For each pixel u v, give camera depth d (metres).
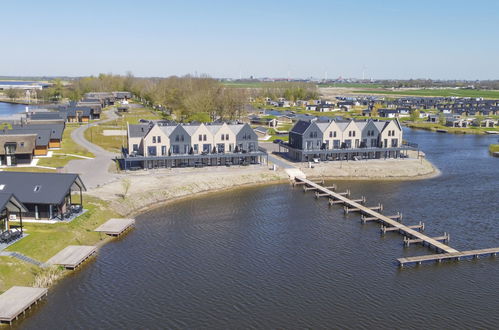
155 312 49.41
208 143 114.62
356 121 129.88
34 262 58.12
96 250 65.12
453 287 56.72
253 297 52.94
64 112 190.38
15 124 150.00
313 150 122.31
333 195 95.50
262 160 123.25
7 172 73.94
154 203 88.75
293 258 64.25
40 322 47.09
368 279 58.31
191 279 57.09
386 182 110.88
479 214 85.62
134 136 111.62
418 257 63.91
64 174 73.38
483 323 48.62
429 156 144.12
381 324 47.97
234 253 65.50
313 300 52.56
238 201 92.50
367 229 77.31
